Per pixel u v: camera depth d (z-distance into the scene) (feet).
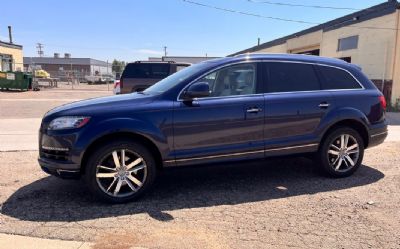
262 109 16.98
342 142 18.85
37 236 12.41
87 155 15.08
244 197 16.25
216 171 20.15
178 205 15.31
